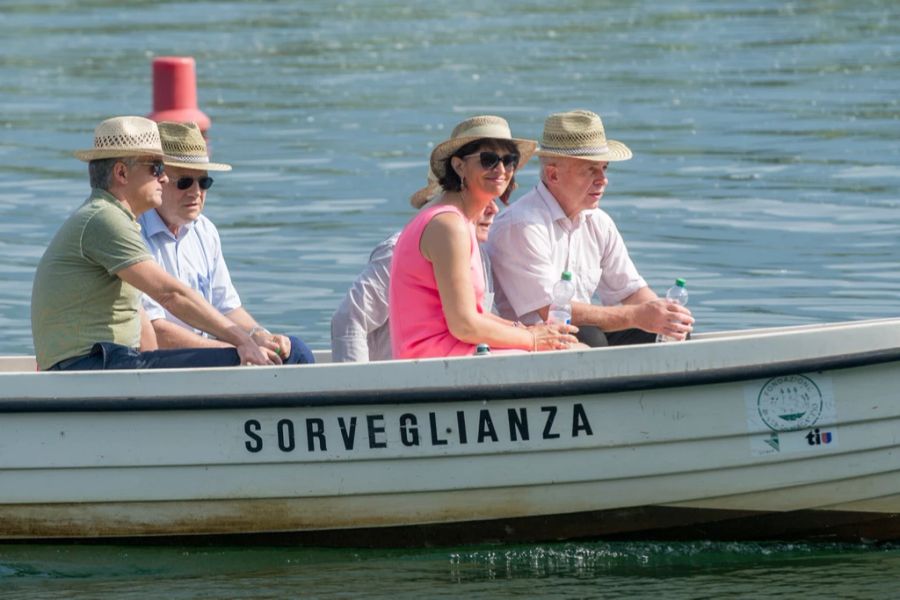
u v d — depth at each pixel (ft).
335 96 201.05
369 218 126.93
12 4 325.62
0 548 65.67
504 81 211.61
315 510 64.08
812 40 248.52
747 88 199.93
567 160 69.51
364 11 307.99
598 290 74.84
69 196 138.10
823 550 65.36
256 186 142.00
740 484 63.31
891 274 104.88
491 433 62.39
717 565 63.52
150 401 61.98
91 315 65.21
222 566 64.18
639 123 174.50
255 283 105.60
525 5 314.76
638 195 134.62
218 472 63.16
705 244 115.34
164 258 73.82
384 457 62.69
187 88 184.55
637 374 61.62
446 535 65.00
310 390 61.77
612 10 301.02
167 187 73.15
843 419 62.28
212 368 61.77
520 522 64.59
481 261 67.36
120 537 65.10
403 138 167.84
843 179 139.44
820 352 61.62
